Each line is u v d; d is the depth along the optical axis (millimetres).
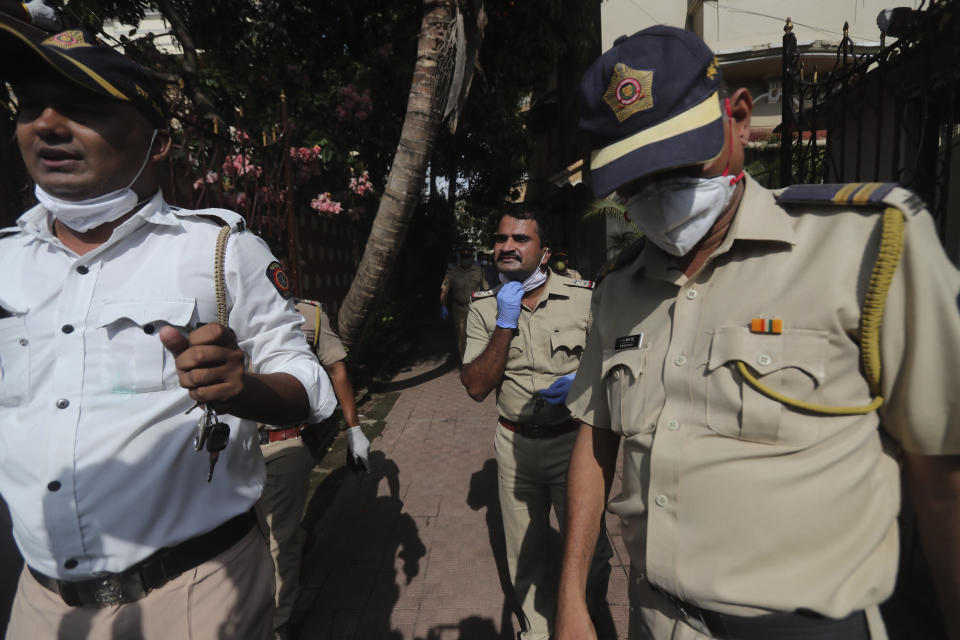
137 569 1241
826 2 7359
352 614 2748
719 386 1000
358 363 7398
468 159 12367
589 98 1069
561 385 2186
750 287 1006
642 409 1130
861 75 2627
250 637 1395
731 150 1051
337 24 7926
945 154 2121
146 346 1240
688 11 8305
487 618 2691
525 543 2408
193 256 1303
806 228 979
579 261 11508
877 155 2395
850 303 901
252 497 1415
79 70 1104
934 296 838
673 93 978
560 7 7758
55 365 1244
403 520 3666
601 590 2381
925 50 2127
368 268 4840
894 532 976
